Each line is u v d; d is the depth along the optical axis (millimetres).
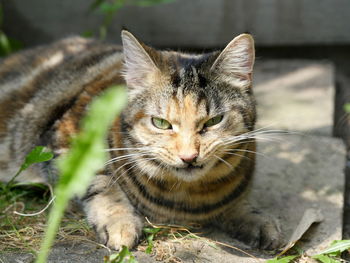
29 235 815
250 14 1265
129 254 748
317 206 888
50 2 1258
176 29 1283
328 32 1270
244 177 849
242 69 822
